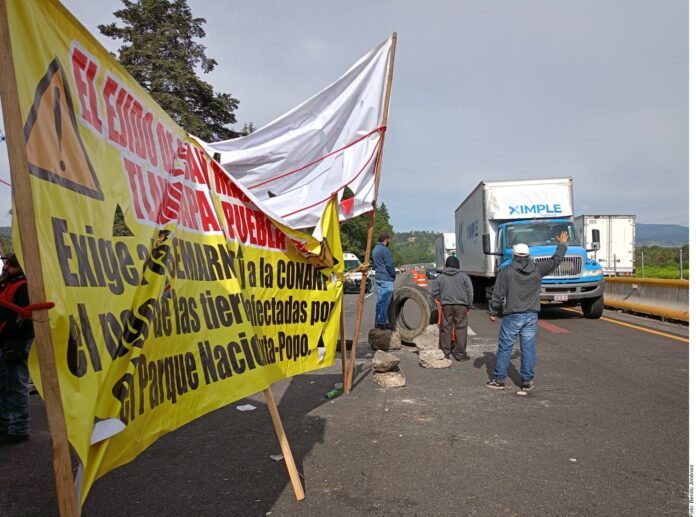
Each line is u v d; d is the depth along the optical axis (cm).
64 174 209
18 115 181
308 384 685
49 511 350
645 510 331
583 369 730
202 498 361
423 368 768
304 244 469
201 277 322
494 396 606
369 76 623
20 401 484
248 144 587
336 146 633
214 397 314
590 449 435
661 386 630
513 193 1514
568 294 1277
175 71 2658
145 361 258
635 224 2848
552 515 326
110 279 235
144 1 2730
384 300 979
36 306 181
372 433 488
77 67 225
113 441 232
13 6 186
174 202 306
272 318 429
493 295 646
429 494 358
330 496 359
